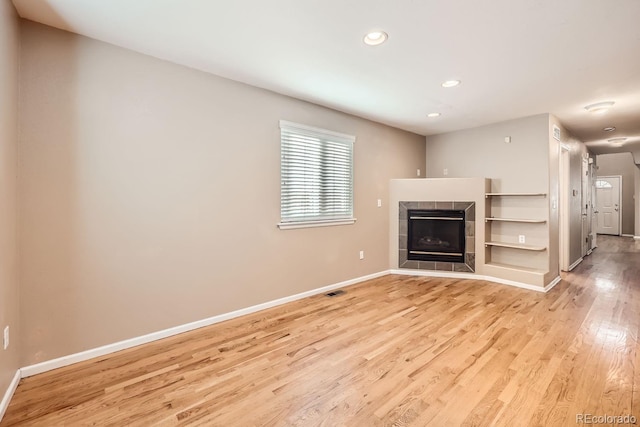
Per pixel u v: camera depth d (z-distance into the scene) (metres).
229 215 3.02
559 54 2.48
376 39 2.28
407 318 3.02
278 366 2.16
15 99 1.92
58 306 2.16
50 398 1.83
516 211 4.41
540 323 2.88
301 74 2.90
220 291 2.96
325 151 3.89
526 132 4.31
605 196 9.77
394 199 4.87
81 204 2.24
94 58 2.27
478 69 2.78
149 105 2.52
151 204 2.55
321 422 1.62
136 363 2.21
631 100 3.57
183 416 1.67
